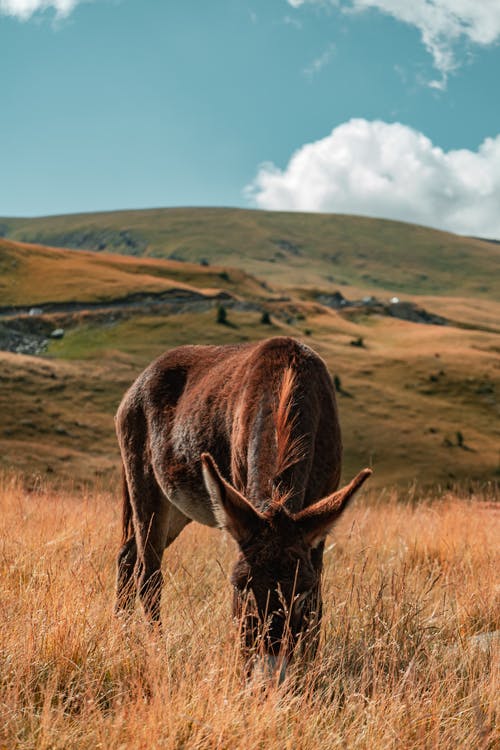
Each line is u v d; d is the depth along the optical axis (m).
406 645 4.68
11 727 3.51
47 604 4.77
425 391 108.31
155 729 3.44
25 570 5.62
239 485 4.94
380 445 86.44
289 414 4.52
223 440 5.20
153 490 6.02
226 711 3.59
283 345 5.16
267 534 3.69
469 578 6.51
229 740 3.46
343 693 4.10
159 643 4.42
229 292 164.75
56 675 3.89
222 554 7.50
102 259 179.62
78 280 145.75
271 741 3.42
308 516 3.78
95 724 3.55
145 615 5.36
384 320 169.25
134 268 174.50
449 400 105.69
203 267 186.25
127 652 4.37
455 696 4.05
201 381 5.75
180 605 5.60
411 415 97.06
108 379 93.94
